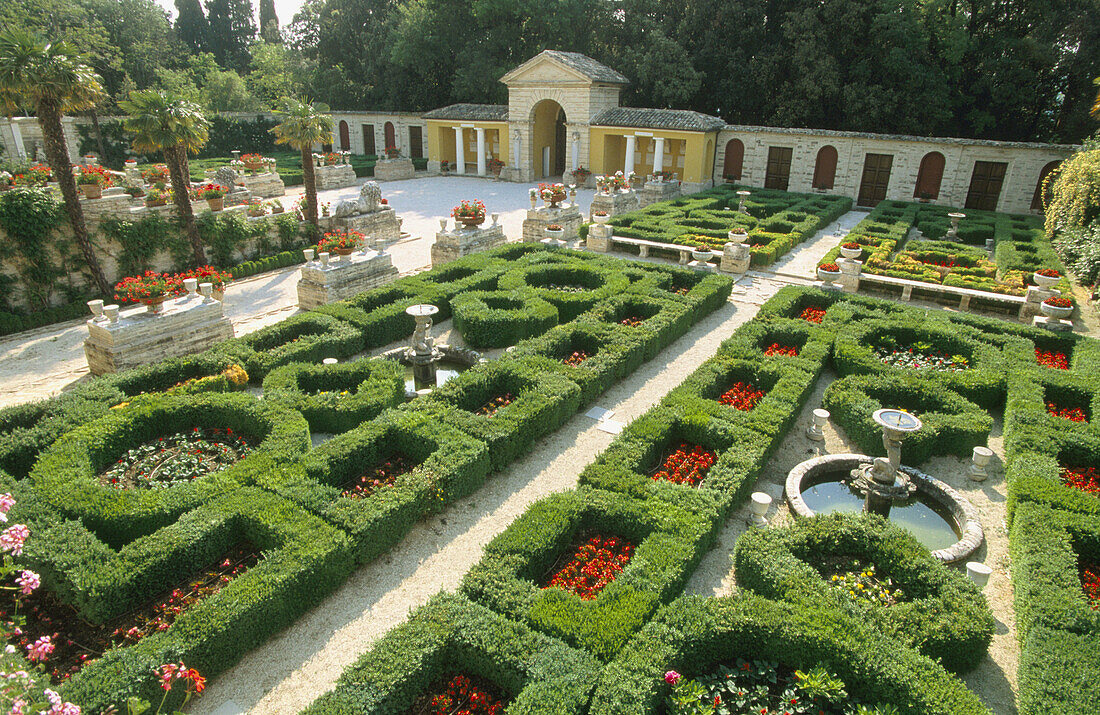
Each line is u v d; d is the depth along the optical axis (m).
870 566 8.07
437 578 8.13
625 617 6.75
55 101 16.11
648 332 14.30
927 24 33.66
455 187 38.72
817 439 11.26
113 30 50.94
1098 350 13.48
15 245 17.38
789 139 34.75
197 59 54.69
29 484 8.72
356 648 7.09
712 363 12.67
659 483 9.02
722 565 8.37
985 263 19.98
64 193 16.94
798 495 9.30
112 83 48.56
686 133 34.97
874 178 33.62
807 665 6.56
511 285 17.16
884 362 13.34
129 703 4.64
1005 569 8.36
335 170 38.09
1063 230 21.59
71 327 16.92
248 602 6.82
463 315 14.88
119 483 9.70
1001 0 33.94
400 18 46.19
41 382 13.61
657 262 21.69
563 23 40.19
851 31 34.31
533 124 40.47
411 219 29.61
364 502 8.48
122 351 13.23
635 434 10.22
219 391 12.02
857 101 34.59
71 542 7.57
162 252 20.14
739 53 37.81
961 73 34.28
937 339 14.27
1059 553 7.66
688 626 6.62
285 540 7.79
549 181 41.22
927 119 35.06
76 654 6.88
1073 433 10.28
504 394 12.46
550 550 8.02
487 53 42.81
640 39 41.75
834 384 12.13
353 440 9.87
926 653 6.70
